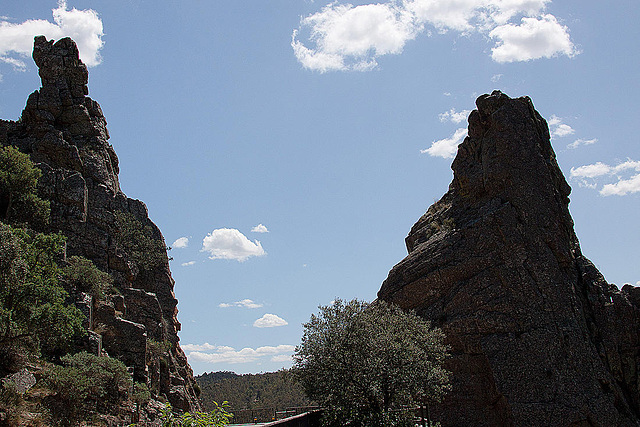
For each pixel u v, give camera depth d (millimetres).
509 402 36062
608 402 35688
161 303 54219
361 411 24469
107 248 46062
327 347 26172
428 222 54344
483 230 42844
